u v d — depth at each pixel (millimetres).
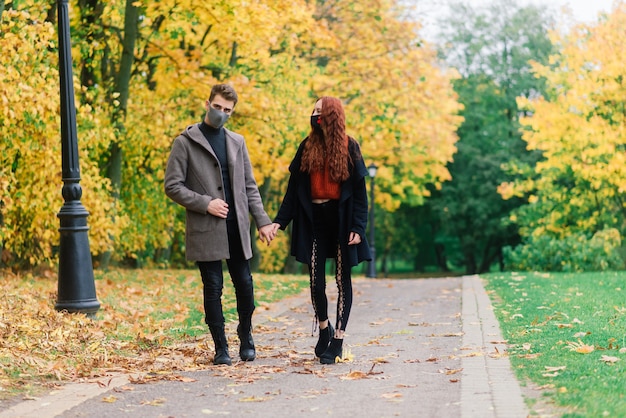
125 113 16078
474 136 43031
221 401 5188
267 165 18953
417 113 24922
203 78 16281
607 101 22891
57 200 13039
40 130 12391
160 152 17734
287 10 16016
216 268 6672
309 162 6531
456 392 5223
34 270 15750
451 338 7785
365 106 22266
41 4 13586
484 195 41219
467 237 42406
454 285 15047
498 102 42469
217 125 6758
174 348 7352
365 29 22359
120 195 18109
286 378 5922
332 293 13562
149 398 5320
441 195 43500
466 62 43062
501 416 4465
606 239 20406
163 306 10648
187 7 14367
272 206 29688
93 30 15406
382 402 5016
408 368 6184
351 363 6496
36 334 7387
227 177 6742
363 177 6543
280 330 8930
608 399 4594
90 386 5699
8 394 5379
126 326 8617
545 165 24922
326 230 6645
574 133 23016
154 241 19422
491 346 7047
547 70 25344
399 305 11320
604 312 8938
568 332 7457
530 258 19312
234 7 14062
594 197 25719
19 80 11398
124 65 15945
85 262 8961
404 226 46812
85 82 16672
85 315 8805
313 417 4684
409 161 30859
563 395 4773
